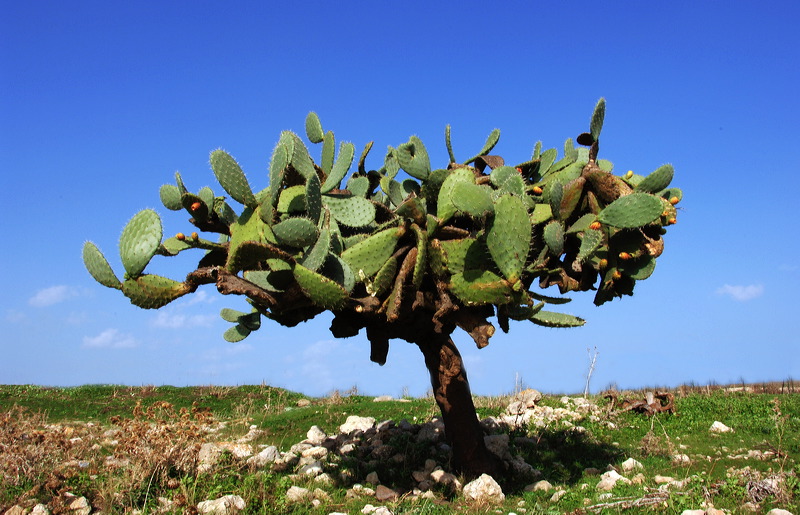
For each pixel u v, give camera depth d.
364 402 13.51
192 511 5.81
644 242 6.77
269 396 15.07
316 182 6.02
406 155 7.09
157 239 5.62
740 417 10.79
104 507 6.08
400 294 6.14
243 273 6.58
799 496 6.05
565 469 8.05
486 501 6.54
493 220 5.96
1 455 6.54
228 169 6.07
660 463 7.99
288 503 6.28
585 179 6.83
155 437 6.72
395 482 7.61
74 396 14.34
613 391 12.20
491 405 12.31
